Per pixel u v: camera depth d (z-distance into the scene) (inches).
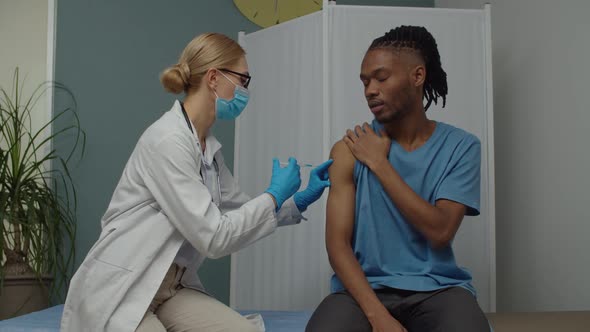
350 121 112.1
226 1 156.9
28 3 158.7
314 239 112.7
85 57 150.1
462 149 67.6
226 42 73.8
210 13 156.2
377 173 64.7
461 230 110.4
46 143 147.0
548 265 107.6
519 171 118.2
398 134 69.1
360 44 113.4
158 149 66.1
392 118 67.4
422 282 63.2
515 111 120.3
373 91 67.2
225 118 74.8
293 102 119.5
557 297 104.7
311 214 113.6
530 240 113.6
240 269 126.0
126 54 152.2
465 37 114.5
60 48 149.3
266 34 125.8
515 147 120.0
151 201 68.2
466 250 110.3
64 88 148.8
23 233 132.3
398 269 65.5
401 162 67.4
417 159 67.2
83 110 148.9
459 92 113.6
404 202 63.0
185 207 65.0
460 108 113.3
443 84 73.1
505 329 72.5
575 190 100.0
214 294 151.9
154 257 66.5
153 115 152.6
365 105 112.5
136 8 153.4
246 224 67.5
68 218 143.7
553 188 106.3
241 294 125.1
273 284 119.3
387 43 68.6
